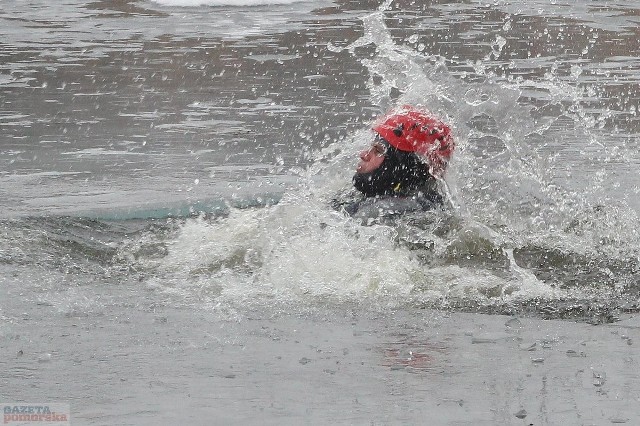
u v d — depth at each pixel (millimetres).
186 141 31500
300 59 46719
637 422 10867
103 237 20359
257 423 10859
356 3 67938
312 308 15750
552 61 45062
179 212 23297
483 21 57969
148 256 18891
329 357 13211
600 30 54938
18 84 41312
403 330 14555
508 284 16984
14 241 19375
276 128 33125
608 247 19266
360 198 20125
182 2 67438
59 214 22812
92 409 11242
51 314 15164
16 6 67375
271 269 17625
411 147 19641
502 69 42562
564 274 17688
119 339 13961
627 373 12508
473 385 12062
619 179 25672
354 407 11328
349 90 39500
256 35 53844
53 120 34812
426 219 19406
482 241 18812
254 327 14672
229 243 19062
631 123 33406
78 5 68125
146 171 27672
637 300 16250
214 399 11586
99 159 29203
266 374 12500
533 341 13992
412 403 11469
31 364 12805
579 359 13117
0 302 15719
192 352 13398
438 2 68062
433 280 17125
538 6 65688
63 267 17984
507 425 10789
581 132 32031
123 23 59406
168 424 10805
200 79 42312
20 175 27219
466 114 25203
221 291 16656
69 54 48469
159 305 15820
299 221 19328
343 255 17875
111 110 36438
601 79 40969
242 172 27531
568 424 10820
